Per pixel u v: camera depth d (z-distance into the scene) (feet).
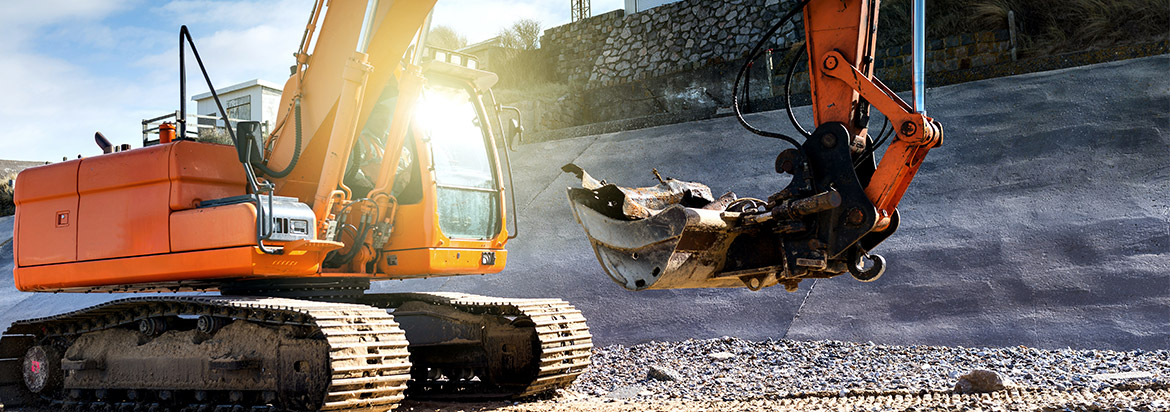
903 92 50.24
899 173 14.57
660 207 16.72
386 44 20.71
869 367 26.30
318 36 21.52
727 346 31.40
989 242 34.37
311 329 19.01
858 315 32.37
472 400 23.67
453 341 24.06
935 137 14.78
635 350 32.58
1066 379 21.59
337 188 21.43
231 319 20.66
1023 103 44.04
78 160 23.50
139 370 22.27
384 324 19.52
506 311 23.52
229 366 19.63
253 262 19.66
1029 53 49.42
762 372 26.71
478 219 23.97
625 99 66.18
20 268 24.62
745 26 61.52
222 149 22.09
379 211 21.91
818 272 15.12
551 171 53.47
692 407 19.67
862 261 15.34
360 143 23.53
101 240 22.61
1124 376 21.54
